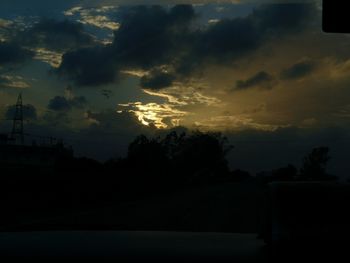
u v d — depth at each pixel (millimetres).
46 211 39750
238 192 34844
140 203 34969
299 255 11328
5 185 48406
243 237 16844
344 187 12039
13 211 38406
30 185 50094
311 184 12195
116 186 51500
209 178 58562
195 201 33094
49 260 10875
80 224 26438
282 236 11438
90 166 58781
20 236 16734
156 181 55469
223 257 11484
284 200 11820
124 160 58625
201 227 27047
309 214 11586
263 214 13352
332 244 11289
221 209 30344
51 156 62500
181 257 11438
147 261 10844
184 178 59094
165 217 29500
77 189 48938
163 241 15227
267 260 11234
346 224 11414
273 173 45500
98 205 42375
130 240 15281
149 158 59750
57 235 17094
